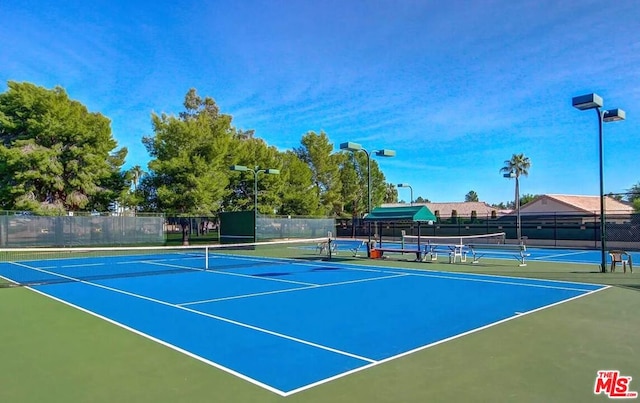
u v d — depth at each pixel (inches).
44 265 864.3
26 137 1397.6
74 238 1277.1
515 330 321.7
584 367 239.8
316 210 2082.9
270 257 1016.2
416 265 820.6
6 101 1405.0
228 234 1398.9
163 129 1550.2
